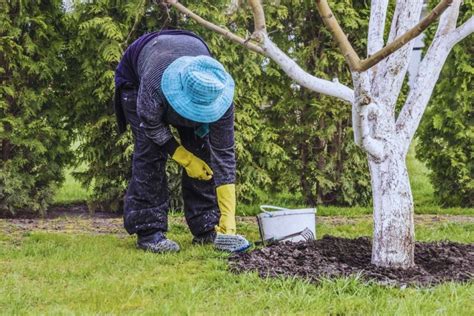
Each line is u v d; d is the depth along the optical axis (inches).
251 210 292.2
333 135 313.3
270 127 304.3
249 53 288.4
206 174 187.9
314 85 163.2
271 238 203.9
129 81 199.2
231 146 189.3
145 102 181.3
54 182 289.7
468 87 309.4
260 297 142.1
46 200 285.4
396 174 167.2
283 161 310.5
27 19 268.2
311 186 316.5
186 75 175.6
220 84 175.5
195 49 191.2
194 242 210.7
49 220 271.1
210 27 153.5
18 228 243.6
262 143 297.6
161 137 185.3
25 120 276.5
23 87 274.8
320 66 302.0
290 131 312.3
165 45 189.6
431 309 133.8
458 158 314.7
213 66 179.0
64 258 183.3
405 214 167.6
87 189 294.0
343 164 312.8
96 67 276.2
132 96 198.5
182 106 175.9
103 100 277.6
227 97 180.7
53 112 285.0
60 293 146.8
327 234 222.2
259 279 156.5
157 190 197.8
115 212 295.4
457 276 161.9
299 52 307.0
